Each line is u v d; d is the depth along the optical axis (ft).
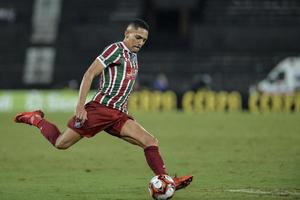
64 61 478.18
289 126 257.34
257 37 459.73
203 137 220.64
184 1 481.87
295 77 406.41
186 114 343.05
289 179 126.11
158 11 497.46
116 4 504.84
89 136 102.58
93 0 510.17
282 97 360.69
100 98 101.60
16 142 211.00
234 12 490.90
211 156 167.94
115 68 100.94
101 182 124.88
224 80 444.55
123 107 102.89
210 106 372.99
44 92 384.68
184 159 162.81
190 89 411.13
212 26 467.93
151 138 102.37
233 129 248.93
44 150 186.29
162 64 458.09
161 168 100.94
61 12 508.12
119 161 159.74
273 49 457.27
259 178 127.85
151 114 345.31
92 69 99.71
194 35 469.16
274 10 488.44
